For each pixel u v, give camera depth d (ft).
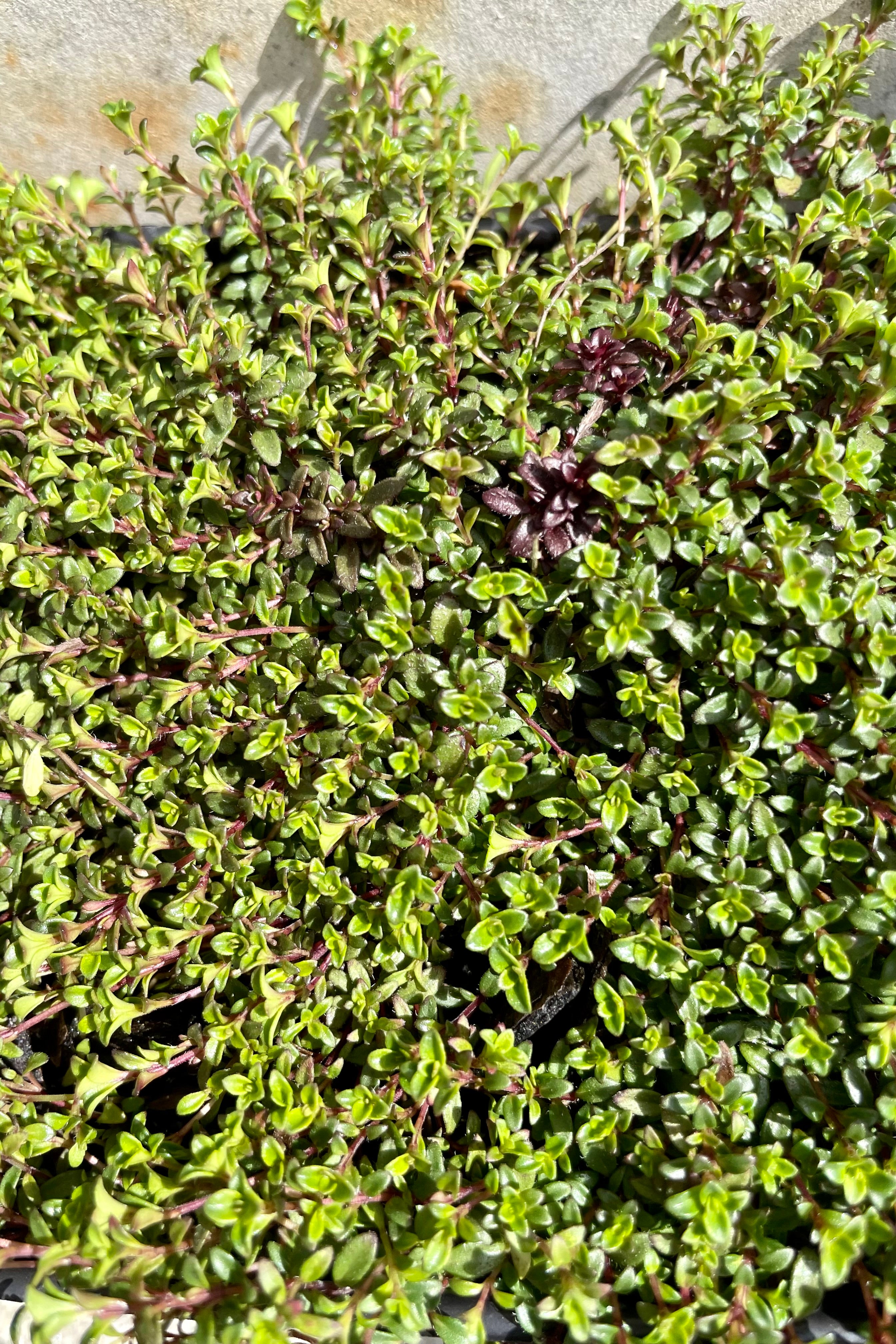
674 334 1.01
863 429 0.91
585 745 0.97
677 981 0.85
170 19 1.14
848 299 0.89
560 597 0.91
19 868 0.96
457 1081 0.84
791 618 0.87
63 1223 0.82
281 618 0.96
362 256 1.06
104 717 0.98
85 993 0.92
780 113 1.03
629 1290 0.78
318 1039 0.90
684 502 0.89
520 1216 0.79
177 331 1.03
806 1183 0.81
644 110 1.12
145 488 1.02
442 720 0.93
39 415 1.04
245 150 1.21
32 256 1.13
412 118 1.14
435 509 0.96
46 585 0.99
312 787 0.94
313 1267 0.76
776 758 0.92
